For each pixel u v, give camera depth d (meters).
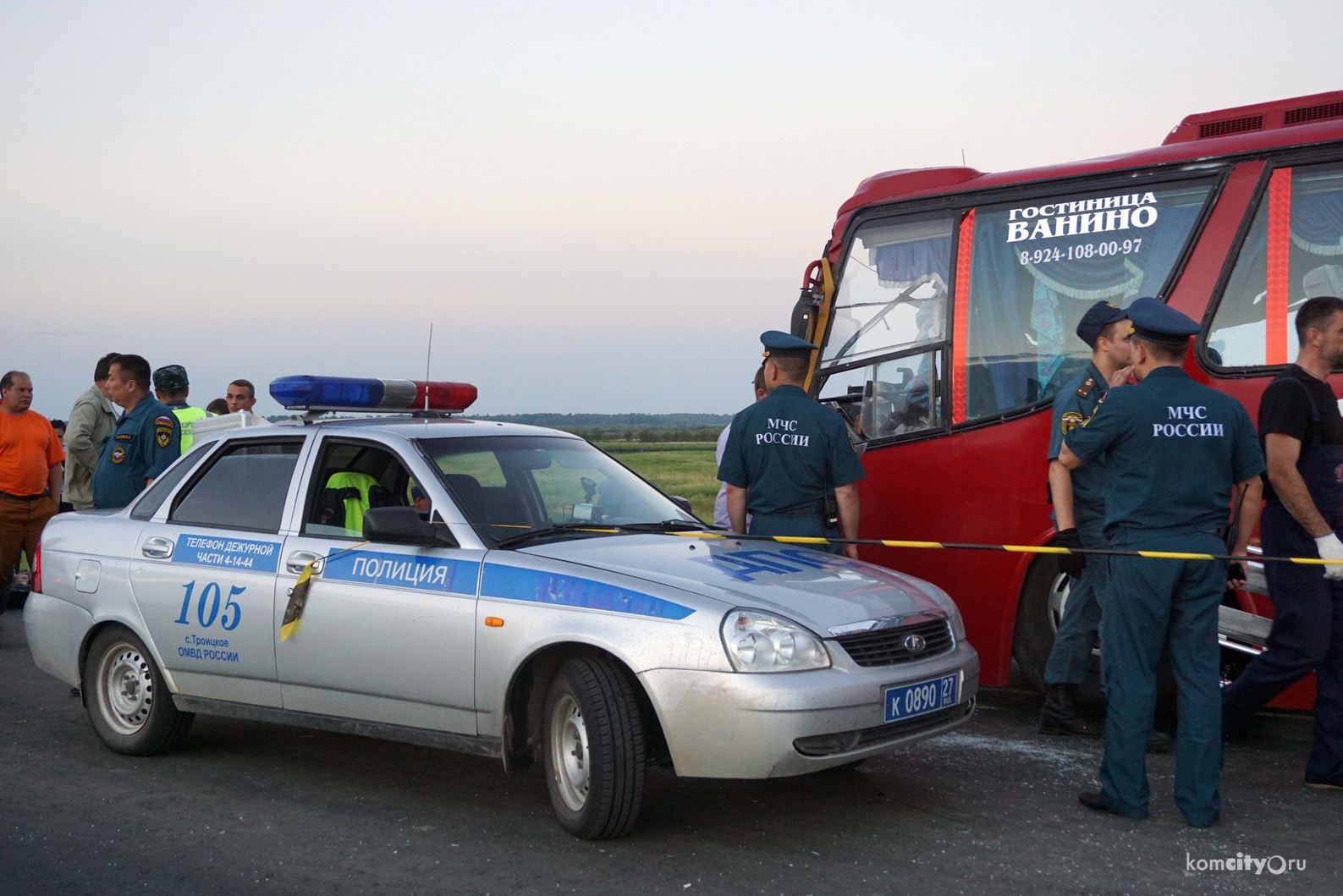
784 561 5.11
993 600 6.98
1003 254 7.12
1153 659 4.78
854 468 6.16
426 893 4.06
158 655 5.75
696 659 4.28
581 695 4.45
